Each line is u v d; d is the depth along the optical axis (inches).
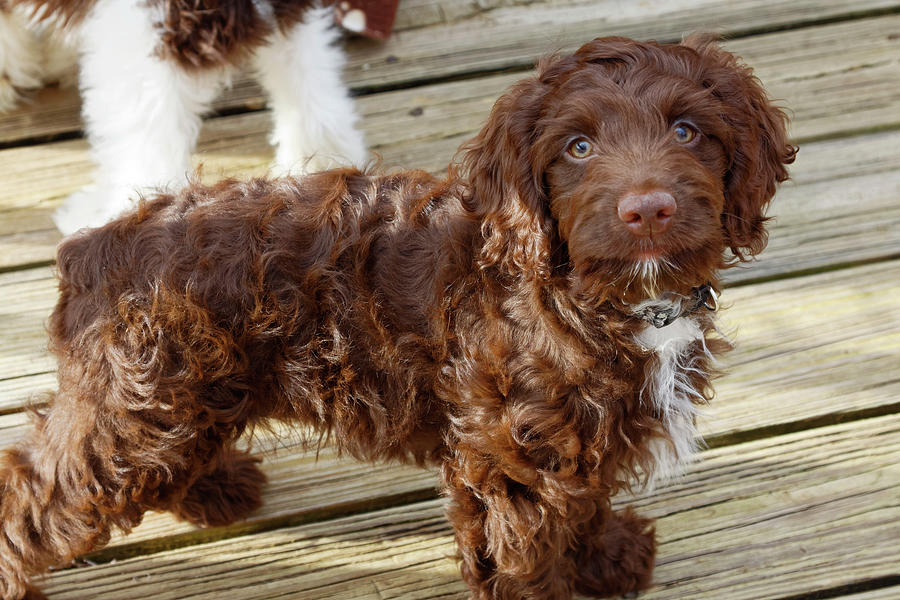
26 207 56.2
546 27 66.1
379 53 64.6
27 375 51.0
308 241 42.1
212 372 41.4
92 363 41.6
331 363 42.0
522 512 42.1
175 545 47.8
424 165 57.7
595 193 38.3
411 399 42.3
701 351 42.7
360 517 48.1
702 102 39.2
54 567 45.6
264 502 48.4
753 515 47.4
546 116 39.8
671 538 47.0
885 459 48.4
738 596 45.6
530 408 40.8
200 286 41.4
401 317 41.9
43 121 60.1
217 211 42.4
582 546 45.5
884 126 58.9
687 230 38.1
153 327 41.2
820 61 63.0
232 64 53.1
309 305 41.7
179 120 53.9
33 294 53.3
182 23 51.0
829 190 56.5
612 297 40.2
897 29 65.2
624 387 40.9
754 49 64.0
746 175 40.2
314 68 55.6
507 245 40.4
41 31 58.3
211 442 42.7
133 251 42.0
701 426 49.5
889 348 51.4
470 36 65.6
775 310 52.6
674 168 38.1
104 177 54.7
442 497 46.6
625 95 39.0
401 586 46.3
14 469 42.8
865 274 53.7
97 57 53.1
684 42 41.3
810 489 47.9
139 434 41.6
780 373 50.9
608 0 67.2
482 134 41.0
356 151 57.3
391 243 42.2
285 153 57.1
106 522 42.9
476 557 43.7
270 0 53.1
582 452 41.2
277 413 43.1
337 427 43.0
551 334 40.5
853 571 46.0
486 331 41.1
